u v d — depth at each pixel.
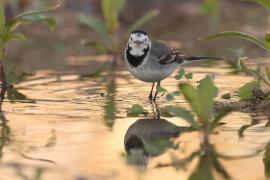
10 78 14.79
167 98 12.02
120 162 8.36
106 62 17.33
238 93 12.35
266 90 12.77
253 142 9.30
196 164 8.29
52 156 8.61
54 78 15.00
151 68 13.08
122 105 12.07
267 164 8.26
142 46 13.01
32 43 19.95
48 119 10.87
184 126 10.34
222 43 19.50
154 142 9.31
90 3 23.75
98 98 12.73
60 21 22.38
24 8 22.09
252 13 24.39
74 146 9.10
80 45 19.33
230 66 16.33
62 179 7.60
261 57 17.22
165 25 22.28
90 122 10.65
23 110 11.62
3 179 7.64
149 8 24.72
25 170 7.98
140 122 10.63
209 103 9.27
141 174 7.85
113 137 9.62
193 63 16.89
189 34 20.75
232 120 10.70
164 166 8.22
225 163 8.34
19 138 9.55
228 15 24.11
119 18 23.06
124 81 14.63
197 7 25.17
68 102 12.34
